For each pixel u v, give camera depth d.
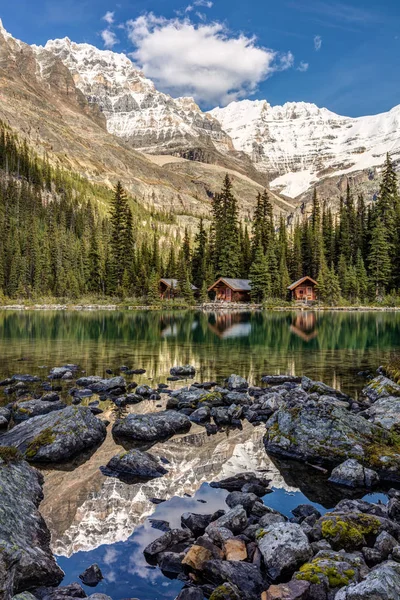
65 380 21.48
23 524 8.05
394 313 71.50
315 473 11.49
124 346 34.09
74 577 7.22
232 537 7.77
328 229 104.44
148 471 11.22
